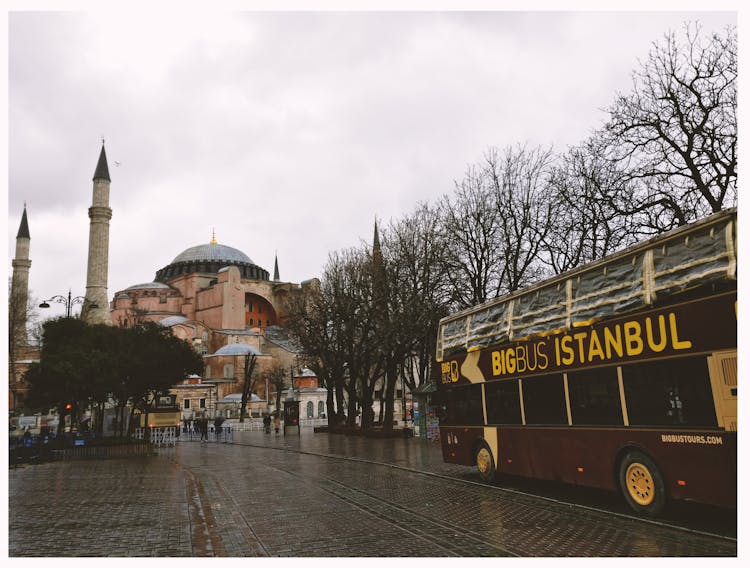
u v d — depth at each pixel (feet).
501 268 99.50
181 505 39.09
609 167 77.51
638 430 31.19
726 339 26.18
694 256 27.86
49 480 56.65
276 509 37.27
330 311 138.21
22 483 53.93
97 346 111.24
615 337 33.09
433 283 112.16
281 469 65.87
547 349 39.47
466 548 25.96
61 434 117.50
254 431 194.18
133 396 122.52
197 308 406.62
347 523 32.27
